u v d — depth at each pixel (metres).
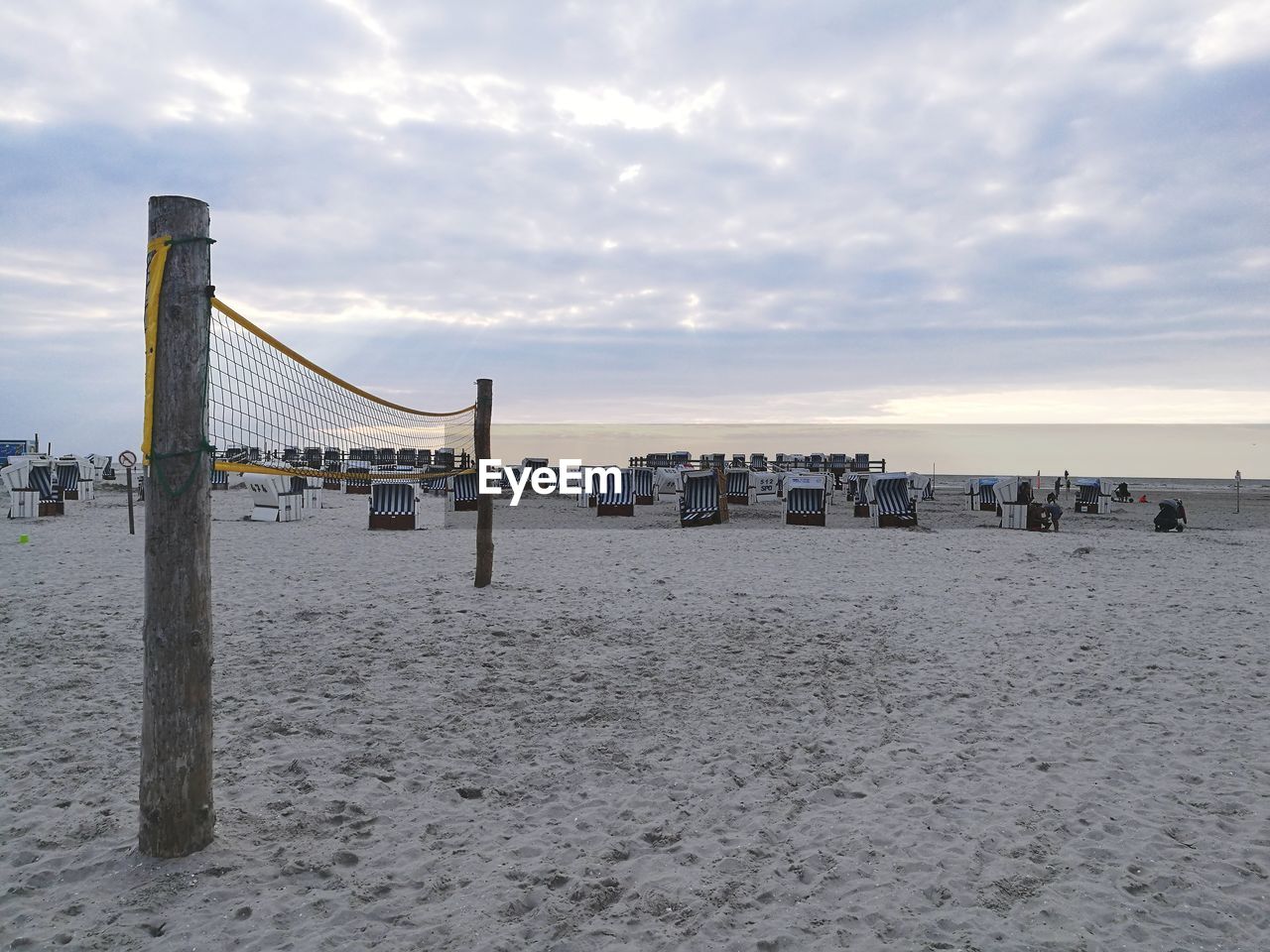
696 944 3.01
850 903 3.29
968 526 20.89
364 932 3.05
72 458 26.31
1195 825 4.00
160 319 3.36
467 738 5.23
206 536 3.58
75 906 3.16
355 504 25.14
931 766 4.79
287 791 4.32
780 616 8.82
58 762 4.66
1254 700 6.06
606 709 5.81
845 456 46.34
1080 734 5.36
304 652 7.09
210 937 2.99
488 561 10.21
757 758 4.93
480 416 10.10
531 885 3.44
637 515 23.36
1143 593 10.38
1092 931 3.08
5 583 10.02
